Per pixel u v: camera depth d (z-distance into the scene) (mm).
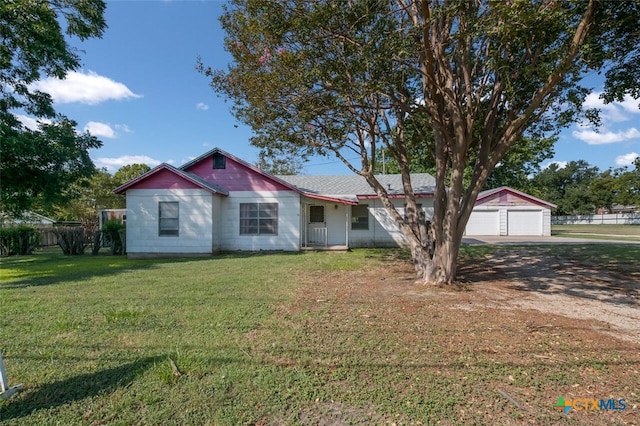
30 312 5066
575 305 5500
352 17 5434
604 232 25969
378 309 5242
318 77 6125
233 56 7734
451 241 7004
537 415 2506
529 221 23078
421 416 2498
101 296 6102
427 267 7219
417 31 5531
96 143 14070
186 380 2986
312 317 4816
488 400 2697
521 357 3473
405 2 6391
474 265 10047
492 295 6176
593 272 8656
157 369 3158
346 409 2590
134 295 6176
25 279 8039
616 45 5898
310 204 16703
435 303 5605
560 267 9500
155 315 4895
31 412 2541
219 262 11023
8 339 3951
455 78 7066
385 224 16562
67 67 12586
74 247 14883
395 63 5914
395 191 16641
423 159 12148
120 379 2998
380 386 2904
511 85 5816
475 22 4949
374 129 8281
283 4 5895
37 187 12812
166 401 2674
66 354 3521
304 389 2852
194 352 3555
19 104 12531
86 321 4625
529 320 4676
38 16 11203
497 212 23234
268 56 7164
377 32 5594
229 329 4297
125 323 4523
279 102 7871
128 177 34281
